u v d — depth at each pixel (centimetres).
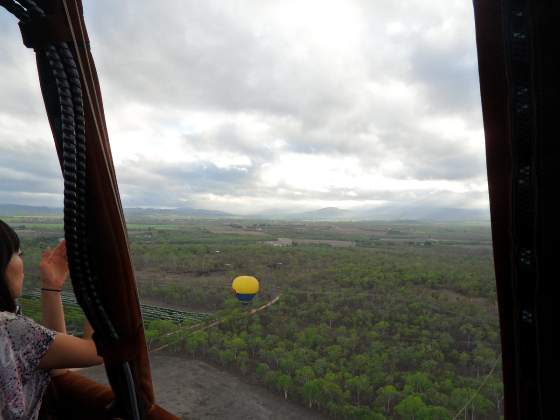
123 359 136
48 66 127
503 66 80
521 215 76
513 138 76
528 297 78
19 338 115
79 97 123
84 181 126
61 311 145
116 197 138
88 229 130
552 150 72
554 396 75
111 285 133
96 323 132
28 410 120
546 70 71
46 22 118
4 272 123
